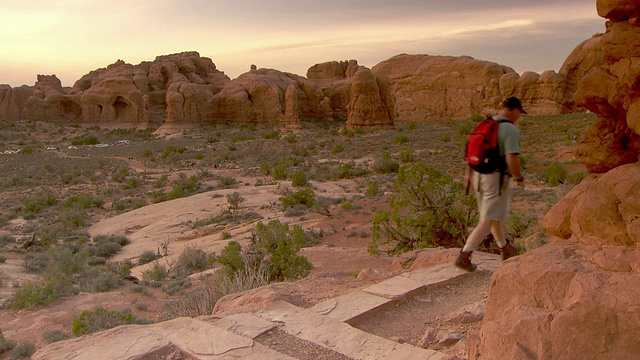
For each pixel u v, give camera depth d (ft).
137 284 69.62
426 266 30.04
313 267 65.00
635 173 14.11
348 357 17.80
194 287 63.57
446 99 356.38
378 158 194.08
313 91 456.45
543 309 13.65
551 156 157.38
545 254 14.80
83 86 483.51
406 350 17.99
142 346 17.79
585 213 14.84
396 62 425.28
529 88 274.98
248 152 248.73
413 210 54.44
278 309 22.47
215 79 547.08
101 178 204.95
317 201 116.98
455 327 21.03
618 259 13.28
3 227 128.98
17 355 42.86
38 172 224.12
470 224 52.06
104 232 121.90
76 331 46.26
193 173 198.59
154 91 481.46
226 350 17.60
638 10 14.43
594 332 12.34
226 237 98.48
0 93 452.35
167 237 109.19
